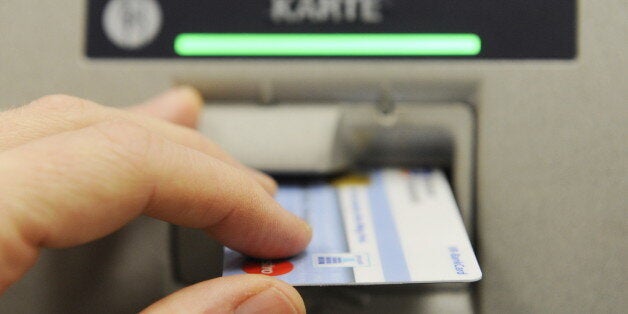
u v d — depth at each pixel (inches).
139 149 12.7
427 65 14.3
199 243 14.1
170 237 14.1
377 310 13.8
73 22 14.6
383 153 14.7
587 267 13.9
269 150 14.3
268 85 14.5
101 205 12.5
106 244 14.1
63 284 14.0
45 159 12.4
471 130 14.4
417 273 13.2
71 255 14.0
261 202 13.2
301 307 12.9
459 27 14.3
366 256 13.4
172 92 14.4
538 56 14.2
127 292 14.0
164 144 12.9
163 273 14.1
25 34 14.6
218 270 14.1
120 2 14.6
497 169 14.1
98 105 13.8
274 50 14.5
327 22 14.4
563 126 14.1
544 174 14.1
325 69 14.4
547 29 14.2
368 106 14.6
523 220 14.0
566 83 14.1
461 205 14.3
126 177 12.6
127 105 14.5
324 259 13.4
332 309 13.8
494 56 14.3
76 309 14.0
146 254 14.1
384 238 13.6
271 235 13.3
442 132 14.5
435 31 14.4
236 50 14.5
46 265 14.0
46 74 14.6
